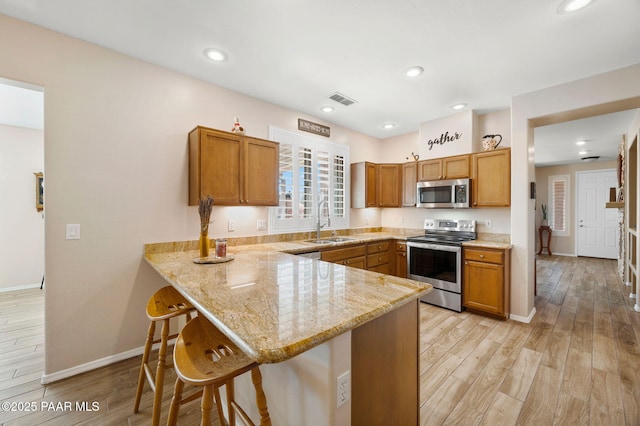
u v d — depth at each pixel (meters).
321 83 2.86
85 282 2.17
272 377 1.26
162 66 2.54
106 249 2.26
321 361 0.99
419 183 4.11
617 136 4.62
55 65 2.05
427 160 4.07
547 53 2.30
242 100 3.10
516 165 3.13
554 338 2.66
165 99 2.56
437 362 2.25
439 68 2.55
